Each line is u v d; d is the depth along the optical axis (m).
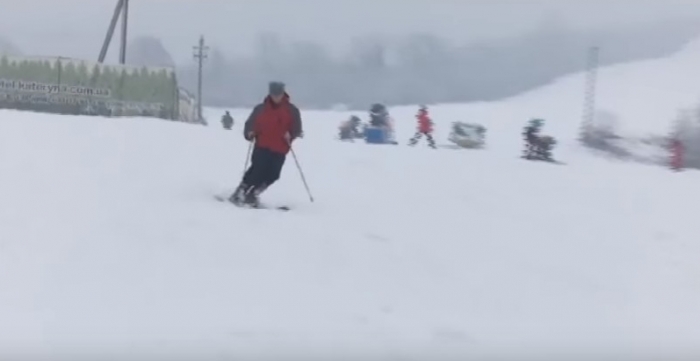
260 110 45.16
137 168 52.34
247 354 24.48
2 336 24.45
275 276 33.12
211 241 36.81
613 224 51.59
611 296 36.41
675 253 45.34
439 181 61.47
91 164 51.94
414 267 36.84
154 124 79.06
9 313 26.38
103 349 23.94
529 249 42.75
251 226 40.16
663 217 55.31
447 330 28.94
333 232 40.91
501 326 30.31
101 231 36.62
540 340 28.86
